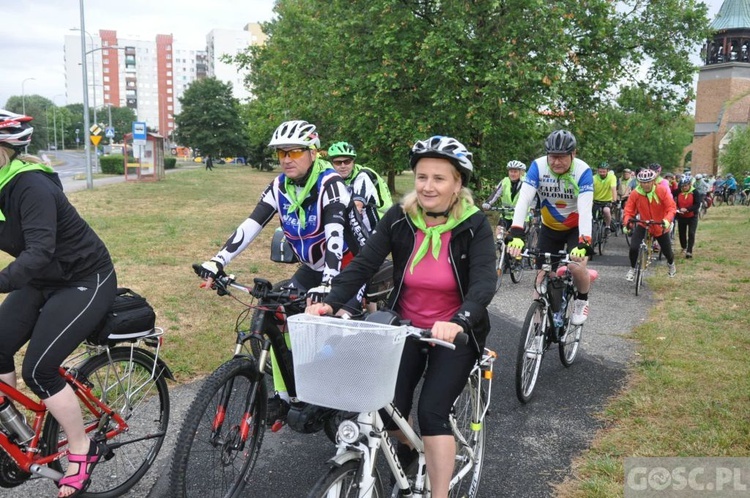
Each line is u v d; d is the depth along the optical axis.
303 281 3.94
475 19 13.66
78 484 2.90
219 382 2.76
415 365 2.72
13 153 2.77
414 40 14.31
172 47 149.50
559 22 13.35
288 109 19.23
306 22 19.30
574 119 15.77
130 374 3.31
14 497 3.17
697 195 11.68
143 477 3.43
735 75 68.69
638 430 4.07
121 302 3.16
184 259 9.64
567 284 5.19
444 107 14.12
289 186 3.47
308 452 3.82
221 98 75.38
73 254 2.89
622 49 15.96
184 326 6.05
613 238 16.09
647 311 7.54
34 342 2.81
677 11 15.98
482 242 2.62
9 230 2.81
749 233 16.25
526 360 4.64
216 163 79.50
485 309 2.54
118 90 147.75
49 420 3.02
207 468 2.85
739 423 4.09
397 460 2.57
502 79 12.87
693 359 5.48
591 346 6.04
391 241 2.72
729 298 8.15
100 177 37.38
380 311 2.40
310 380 2.19
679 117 17.56
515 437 4.05
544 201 5.28
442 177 2.54
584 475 3.55
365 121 15.35
